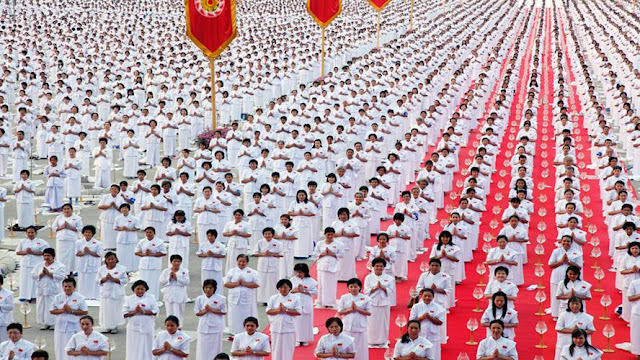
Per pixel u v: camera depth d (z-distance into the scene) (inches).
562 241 898.1
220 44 1494.8
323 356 701.3
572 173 1217.4
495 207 1291.8
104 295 864.3
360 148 1357.0
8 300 786.8
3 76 2034.9
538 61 2536.9
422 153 1556.3
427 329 751.1
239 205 1349.7
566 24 3831.2
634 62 2559.1
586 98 1915.6
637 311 797.2
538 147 1685.5
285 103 1763.0
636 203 1290.6
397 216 999.0
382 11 3730.3
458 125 1567.4
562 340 741.9
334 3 2132.1
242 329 845.8
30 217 1212.5
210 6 1466.5
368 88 1888.5
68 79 2030.0
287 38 2706.7
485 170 1348.4
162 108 1664.6
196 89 1941.4
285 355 770.2
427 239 1175.6
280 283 770.2
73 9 3275.1
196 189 1344.7
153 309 781.9
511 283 820.0
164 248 939.3
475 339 844.6
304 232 1087.6
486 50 2721.5
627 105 1712.6
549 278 1020.5
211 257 928.9
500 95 1877.5
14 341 698.8
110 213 1091.3
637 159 1501.0
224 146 1515.7
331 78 2015.3
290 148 1421.0
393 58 2368.4
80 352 711.1
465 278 1031.6
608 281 1015.6
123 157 1598.2
